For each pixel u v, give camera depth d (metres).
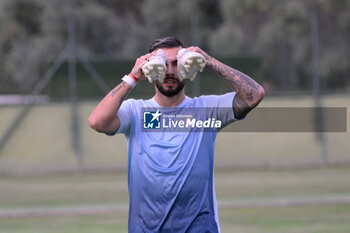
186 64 13.58
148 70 13.59
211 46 89.69
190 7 106.00
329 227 36.09
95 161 71.31
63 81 71.81
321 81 83.81
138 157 14.69
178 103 14.82
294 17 81.94
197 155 14.59
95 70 72.62
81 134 71.25
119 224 38.19
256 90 14.67
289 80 81.50
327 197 48.38
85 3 108.50
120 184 60.47
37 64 100.62
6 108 71.12
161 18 107.25
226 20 90.75
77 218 41.31
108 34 89.44
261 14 88.19
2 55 113.25
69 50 70.56
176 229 14.55
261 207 44.56
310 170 69.06
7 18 130.25
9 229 37.59
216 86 69.31
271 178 63.16
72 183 62.41
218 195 51.56
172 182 14.45
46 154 70.88
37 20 131.25
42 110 71.19
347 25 82.69
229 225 37.38
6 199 52.06
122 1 133.25
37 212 42.69
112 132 14.70
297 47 82.50
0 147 70.62
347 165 71.31
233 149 71.88
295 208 44.16
